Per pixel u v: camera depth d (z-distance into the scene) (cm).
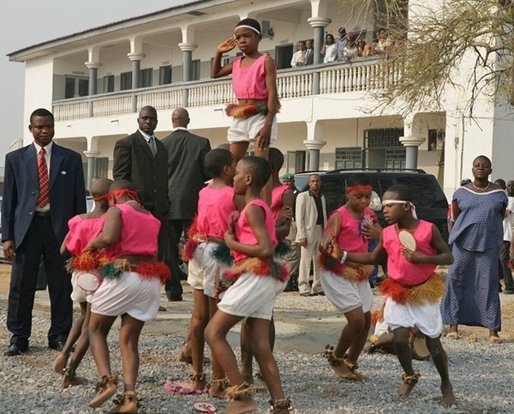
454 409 652
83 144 3525
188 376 734
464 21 1505
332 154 2459
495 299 959
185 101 2742
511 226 1484
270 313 580
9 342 866
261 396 673
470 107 1725
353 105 2172
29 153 809
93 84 3272
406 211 655
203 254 648
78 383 696
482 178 967
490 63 1841
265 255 561
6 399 652
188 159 1123
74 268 636
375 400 670
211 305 662
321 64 2261
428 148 2164
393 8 1616
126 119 2988
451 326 980
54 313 826
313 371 767
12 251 807
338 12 2278
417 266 652
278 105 677
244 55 693
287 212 652
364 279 706
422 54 1560
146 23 2844
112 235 601
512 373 796
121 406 589
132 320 607
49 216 806
